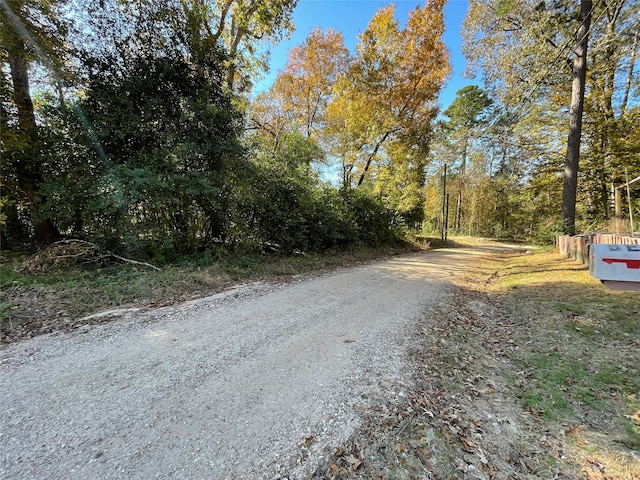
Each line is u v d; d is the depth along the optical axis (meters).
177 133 7.54
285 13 10.79
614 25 10.32
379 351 3.46
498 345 3.86
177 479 1.68
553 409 2.51
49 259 5.89
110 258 6.69
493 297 6.34
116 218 6.59
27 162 6.55
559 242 10.59
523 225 29.19
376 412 2.38
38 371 2.77
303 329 4.01
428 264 11.09
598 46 10.29
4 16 5.65
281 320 4.33
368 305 5.27
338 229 12.15
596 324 4.07
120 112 6.90
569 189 10.53
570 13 10.18
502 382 2.96
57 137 6.48
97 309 4.43
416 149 16.38
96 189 6.16
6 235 7.07
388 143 15.99
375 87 14.76
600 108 12.69
